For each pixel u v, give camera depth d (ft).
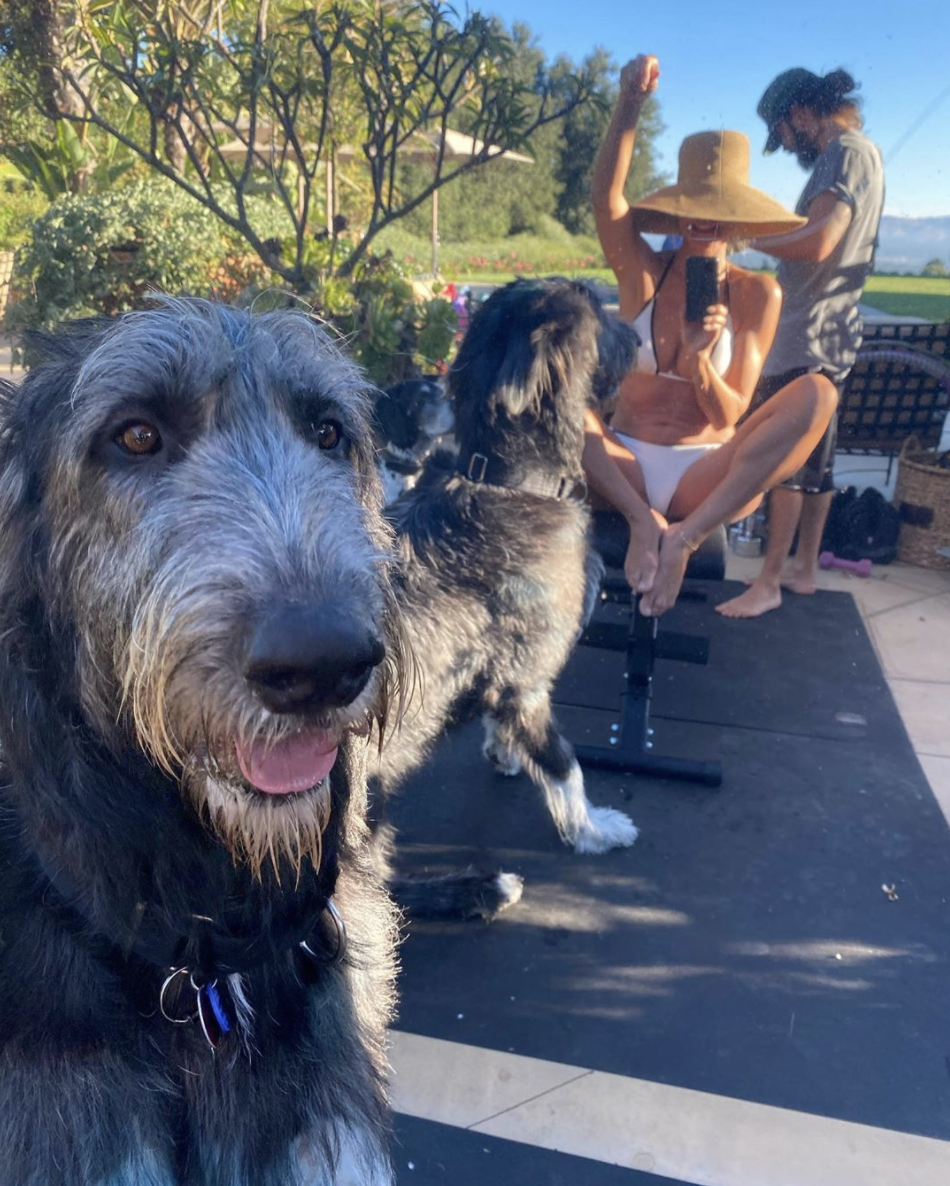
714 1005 8.70
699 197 11.27
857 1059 8.11
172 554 4.58
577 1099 7.70
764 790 11.91
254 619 4.20
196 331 5.27
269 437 5.18
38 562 5.11
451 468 11.00
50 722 5.00
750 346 12.01
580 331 10.40
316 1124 5.43
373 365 18.24
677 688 14.28
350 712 4.38
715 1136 7.38
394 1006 8.37
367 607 4.45
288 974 5.52
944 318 15.28
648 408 12.10
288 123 17.07
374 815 9.27
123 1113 4.94
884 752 12.69
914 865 10.57
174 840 5.00
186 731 4.43
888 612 16.89
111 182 26.32
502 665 10.19
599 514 12.53
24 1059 4.93
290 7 17.90
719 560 12.03
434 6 15.30
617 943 9.47
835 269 12.49
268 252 18.49
